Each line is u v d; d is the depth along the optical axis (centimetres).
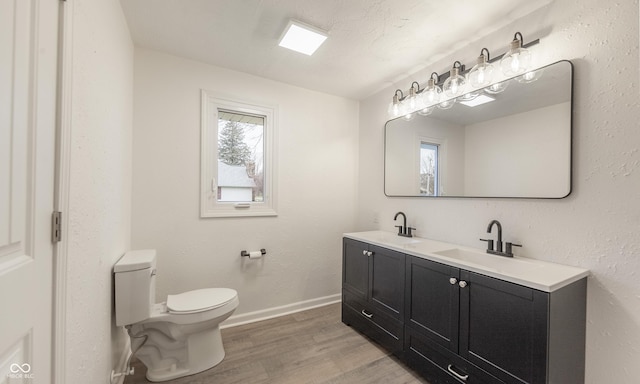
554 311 111
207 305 169
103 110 123
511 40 166
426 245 197
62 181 82
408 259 174
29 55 67
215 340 181
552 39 146
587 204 133
